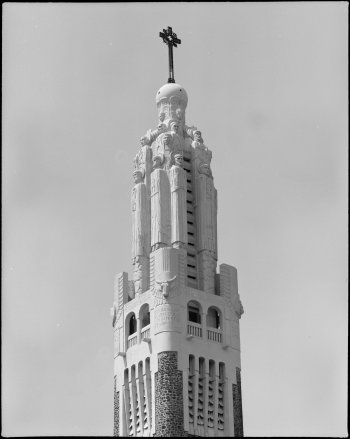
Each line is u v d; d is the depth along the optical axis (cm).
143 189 14612
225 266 14125
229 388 13462
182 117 15100
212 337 13612
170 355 13188
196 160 14688
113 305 14225
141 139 14988
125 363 13725
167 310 13388
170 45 15500
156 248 14012
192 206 14500
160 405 13012
